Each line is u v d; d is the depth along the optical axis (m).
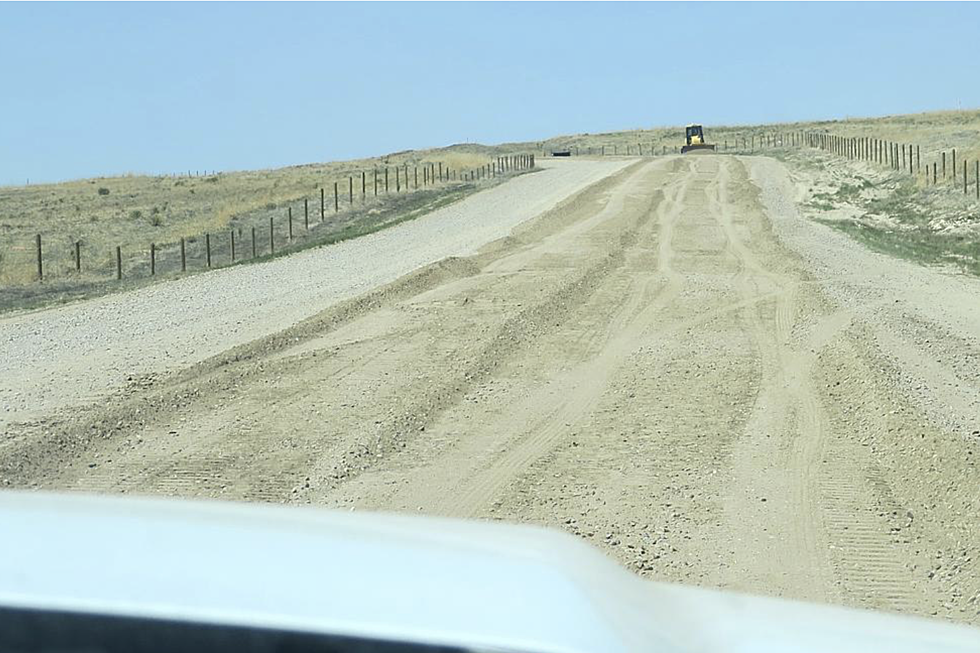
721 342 16.03
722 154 92.06
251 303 20.53
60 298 24.02
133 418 11.45
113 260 34.53
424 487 9.24
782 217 39.28
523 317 17.94
